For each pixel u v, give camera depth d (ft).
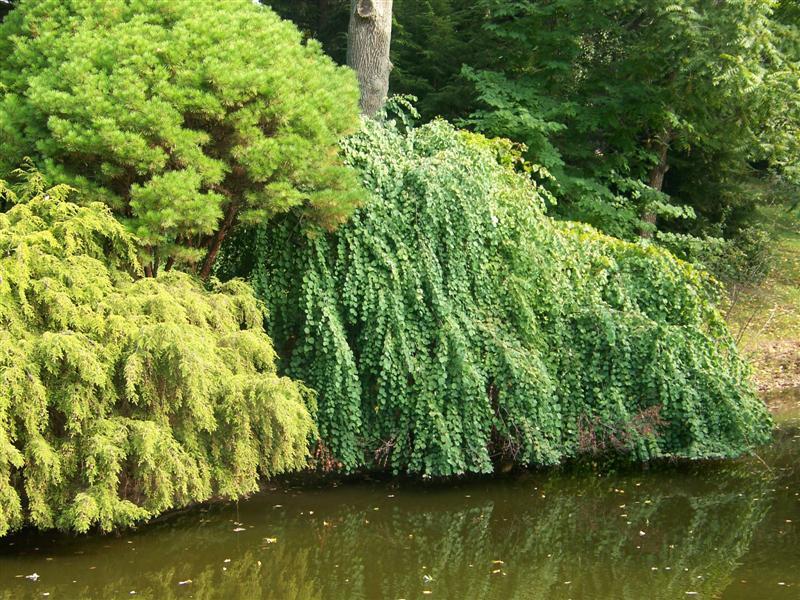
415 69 43.75
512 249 21.95
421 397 19.99
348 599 14.33
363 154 21.25
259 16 19.51
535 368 20.81
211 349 16.51
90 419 15.23
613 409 22.48
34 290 15.30
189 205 16.78
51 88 16.76
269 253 20.63
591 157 39.73
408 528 18.08
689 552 16.85
